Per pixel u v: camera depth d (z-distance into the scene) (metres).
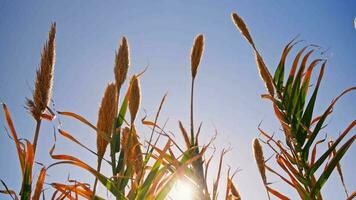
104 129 2.18
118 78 2.35
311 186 2.96
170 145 2.33
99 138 2.18
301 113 3.22
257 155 3.11
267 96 3.34
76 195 2.16
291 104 3.22
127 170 2.27
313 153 3.12
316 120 3.34
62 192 2.10
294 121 3.20
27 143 1.97
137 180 2.23
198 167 2.49
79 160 2.17
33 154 1.96
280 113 3.26
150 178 2.24
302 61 3.29
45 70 2.11
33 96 2.07
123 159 2.28
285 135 3.18
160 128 2.45
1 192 1.99
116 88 2.29
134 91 2.41
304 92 3.29
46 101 2.09
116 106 2.32
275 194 3.02
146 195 2.19
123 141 2.43
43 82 2.09
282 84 3.40
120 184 2.22
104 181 2.14
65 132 2.22
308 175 2.96
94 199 2.15
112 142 2.28
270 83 3.36
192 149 2.52
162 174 2.25
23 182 1.94
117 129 2.36
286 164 3.03
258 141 3.15
